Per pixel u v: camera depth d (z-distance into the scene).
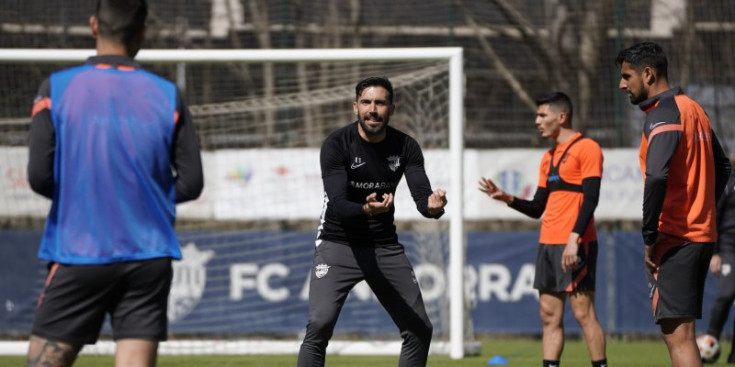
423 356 18.75
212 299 38.75
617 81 42.72
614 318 40.12
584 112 49.56
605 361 22.23
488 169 40.16
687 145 16.44
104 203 11.88
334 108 44.16
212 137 40.06
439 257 36.97
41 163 11.91
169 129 12.15
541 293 22.91
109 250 11.81
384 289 18.50
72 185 11.92
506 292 40.09
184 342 34.56
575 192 22.42
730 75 48.22
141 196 11.98
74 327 12.00
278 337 38.75
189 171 12.20
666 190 16.14
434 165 35.84
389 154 18.31
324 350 18.58
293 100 41.28
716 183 17.66
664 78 17.08
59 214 11.97
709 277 39.53
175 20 55.19
